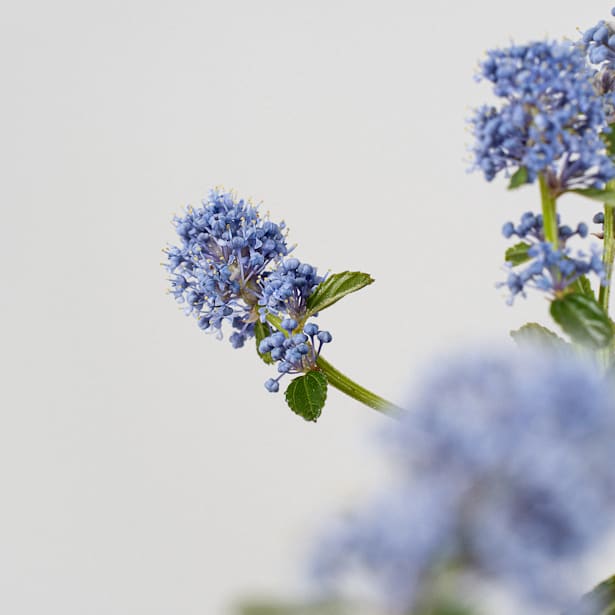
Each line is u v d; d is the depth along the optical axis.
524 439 0.30
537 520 0.30
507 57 0.56
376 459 0.32
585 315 0.55
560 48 0.56
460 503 0.30
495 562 0.29
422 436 0.31
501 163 0.57
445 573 0.31
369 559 0.31
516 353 0.32
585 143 0.55
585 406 0.30
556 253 0.56
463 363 0.32
